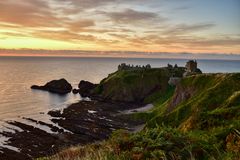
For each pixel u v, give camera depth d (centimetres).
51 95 18738
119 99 15738
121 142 1253
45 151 7212
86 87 18925
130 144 1235
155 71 16925
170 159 1042
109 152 1115
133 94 15862
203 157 1087
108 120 10906
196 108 6856
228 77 7775
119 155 1111
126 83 16150
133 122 10738
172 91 15312
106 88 16675
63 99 17075
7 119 11200
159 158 1034
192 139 1208
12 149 7288
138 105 14838
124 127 10044
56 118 11319
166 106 10744
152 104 14925
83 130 9244
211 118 2533
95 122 10481
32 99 17262
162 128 1312
